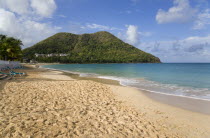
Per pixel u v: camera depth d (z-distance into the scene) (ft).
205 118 18.28
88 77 64.34
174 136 13.57
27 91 28.25
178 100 26.73
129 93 31.40
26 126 13.37
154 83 47.57
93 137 12.21
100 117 16.67
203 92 34.24
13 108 18.43
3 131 12.24
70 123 14.56
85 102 22.91
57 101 22.50
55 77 60.29
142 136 12.96
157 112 20.11
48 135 12.05
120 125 14.84
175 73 88.43
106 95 28.66
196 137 13.66
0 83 36.11
